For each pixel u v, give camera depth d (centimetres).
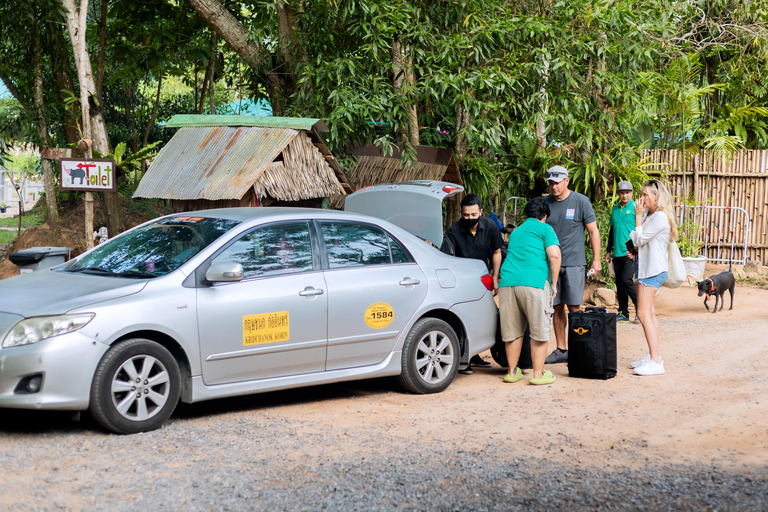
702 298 1310
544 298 695
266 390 573
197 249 566
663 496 411
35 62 1431
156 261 568
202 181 870
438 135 1254
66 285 541
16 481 411
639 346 898
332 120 999
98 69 1559
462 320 689
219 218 606
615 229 1068
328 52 1143
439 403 628
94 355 489
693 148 1586
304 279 592
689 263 1442
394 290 639
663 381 712
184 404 616
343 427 547
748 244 1589
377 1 1036
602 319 720
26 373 473
